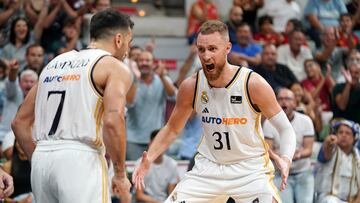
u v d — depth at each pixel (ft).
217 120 23.41
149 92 42.16
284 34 53.98
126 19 22.13
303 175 36.99
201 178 24.08
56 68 21.89
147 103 42.04
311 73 48.73
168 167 38.37
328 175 36.60
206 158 24.21
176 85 45.21
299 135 37.40
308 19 55.93
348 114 44.88
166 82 42.83
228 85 23.09
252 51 50.29
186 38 56.95
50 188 21.21
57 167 20.86
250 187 23.45
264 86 22.98
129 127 42.01
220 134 23.49
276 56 47.29
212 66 22.77
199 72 23.85
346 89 44.65
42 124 21.70
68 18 47.01
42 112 21.76
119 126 20.25
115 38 21.89
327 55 52.01
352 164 36.63
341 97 44.83
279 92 37.70
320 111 46.42
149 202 37.37
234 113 23.18
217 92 23.26
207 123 23.70
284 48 51.39
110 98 20.44
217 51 22.61
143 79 42.19
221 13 57.93
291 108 37.19
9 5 48.60
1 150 37.91
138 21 58.18
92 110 21.12
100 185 21.08
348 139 36.40
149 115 42.16
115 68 21.01
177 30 58.49
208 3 55.21
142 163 23.98
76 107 21.13
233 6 53.83
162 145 24.50
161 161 38.32
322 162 36.94
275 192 23.44
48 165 21.04
